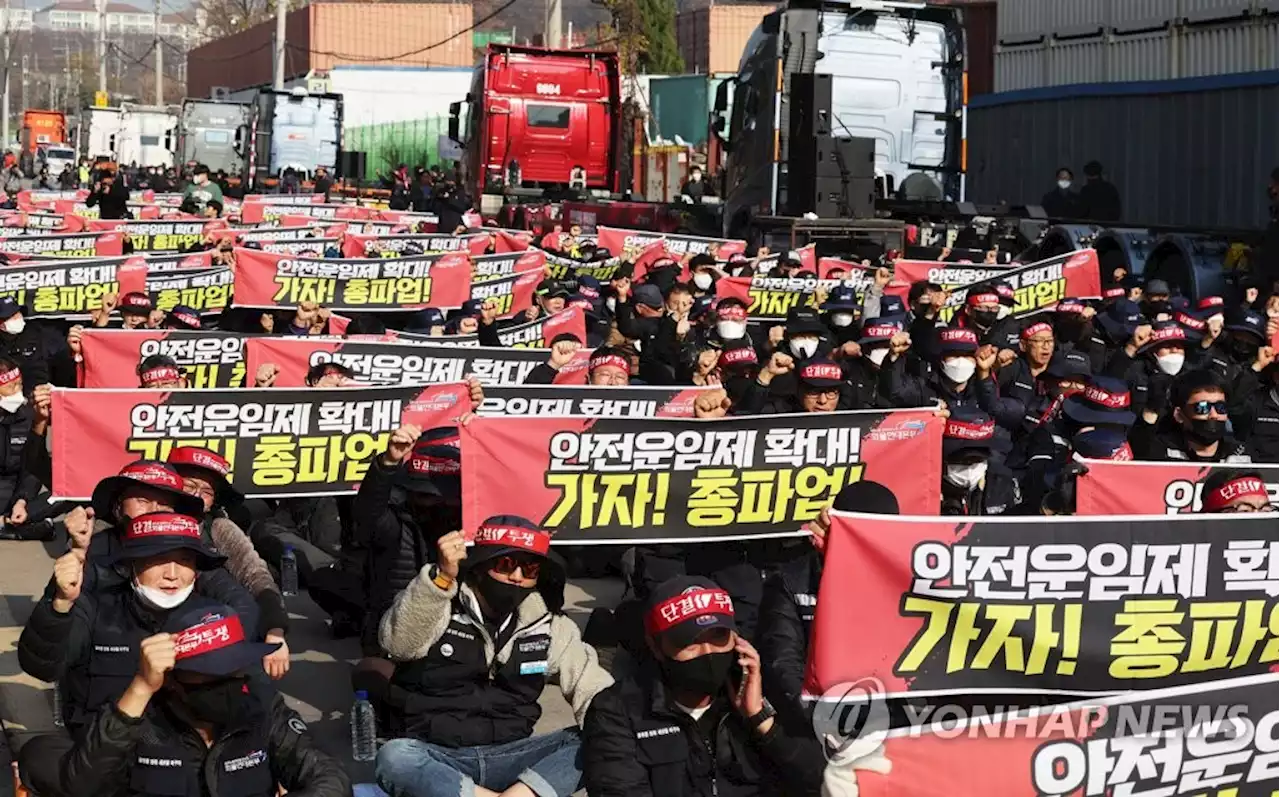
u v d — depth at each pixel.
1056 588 5.55
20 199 32.12
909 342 11.79
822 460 7.85
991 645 5.53
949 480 8.01
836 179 23.92
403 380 11.29
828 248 23.42
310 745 5.26
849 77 26.03
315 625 9.74
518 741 6.18
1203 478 7.70
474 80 37.28
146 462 6.48
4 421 11.34
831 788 4.70
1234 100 25.23
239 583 6.78
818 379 8.80
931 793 4.67
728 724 5.23
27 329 14.42
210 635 4.82
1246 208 24.95
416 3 83.25
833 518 5.49
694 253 21.84
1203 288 19.78
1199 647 5.62
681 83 51.03
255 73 90.06
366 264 15.58
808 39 25.56
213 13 126.56
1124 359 13.30
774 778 5.25
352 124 67.56
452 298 15.78
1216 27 27.45
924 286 14.07
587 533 7.79
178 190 46.59
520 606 6.14
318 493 9.26
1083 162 28.86
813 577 6.22
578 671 6.19
